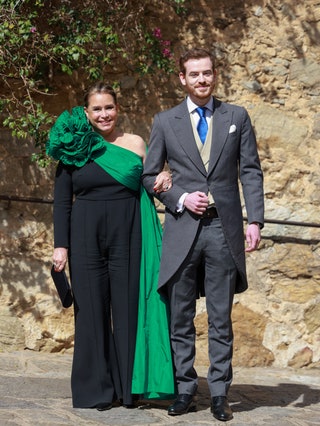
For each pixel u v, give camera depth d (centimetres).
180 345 400
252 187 398
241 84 584
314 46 586
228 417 385
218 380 397
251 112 582
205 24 583
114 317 413
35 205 567
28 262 563
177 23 580
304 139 585
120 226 408
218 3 585
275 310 571
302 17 586
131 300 410
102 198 408
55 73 562
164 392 398
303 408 432
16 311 557
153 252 411
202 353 561
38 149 566
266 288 573
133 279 411
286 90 586
